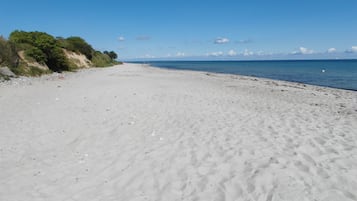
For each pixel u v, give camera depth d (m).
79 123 8.30
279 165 5.19
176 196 4.28
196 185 4.58
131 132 7.40
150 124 8.14
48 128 7.78
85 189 4.54
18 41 27.12
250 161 5.41
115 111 9.80
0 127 7.69
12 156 5.82
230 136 6.95
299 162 5.32
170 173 5.02
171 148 6.19
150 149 6.16
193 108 10.43
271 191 4.32
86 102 11.40
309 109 11.06
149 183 4.69
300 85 23.41
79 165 5.43
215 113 9.62
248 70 58.47
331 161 5.37
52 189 4.54
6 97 12.13
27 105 10.71
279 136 6.93
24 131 7.45
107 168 5.29
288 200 4.07
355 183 4.54
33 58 25.42
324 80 31.28
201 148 6.14
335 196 4.17
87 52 49.03
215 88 18.33
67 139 6.94
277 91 18.09
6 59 20.70
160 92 14.48
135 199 4.23
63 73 27.67
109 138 6.96
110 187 4.60
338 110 11.28
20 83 17.02
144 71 40.75
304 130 7.49
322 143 6.38
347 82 29.00
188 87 17.94
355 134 7.16
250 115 9.38
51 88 15.64
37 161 5.61
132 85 17.72
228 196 4.24
